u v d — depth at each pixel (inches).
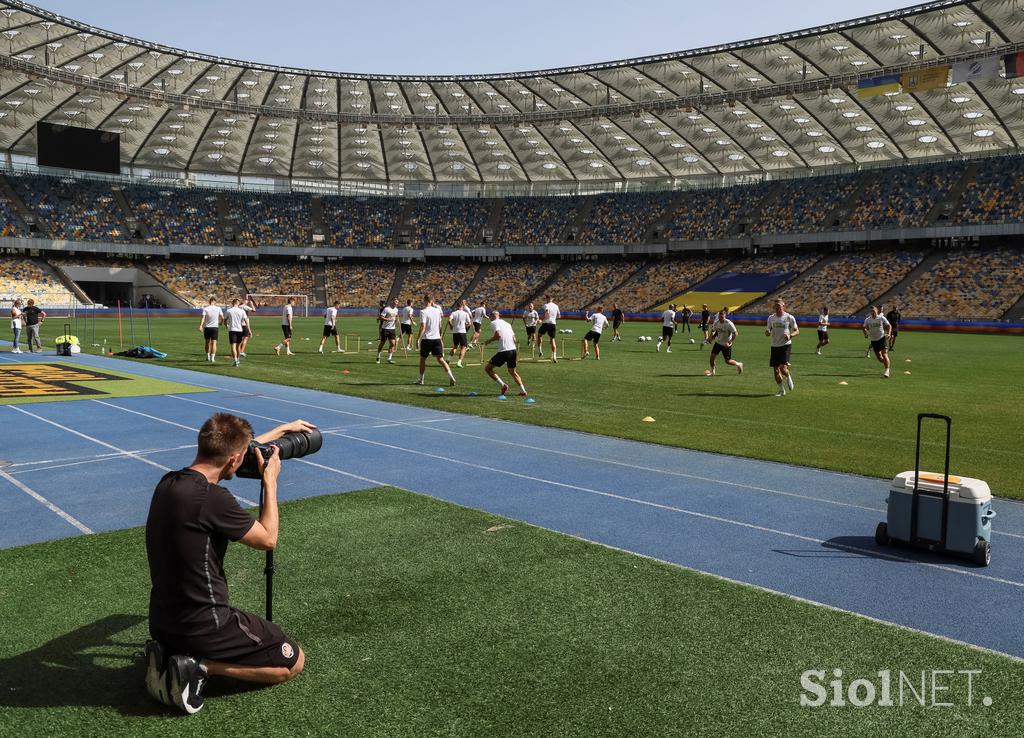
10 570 231.0
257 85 2342.5
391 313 946.7
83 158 2529.5
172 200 3093.0
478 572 234.5
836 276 2554.1
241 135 2785.4
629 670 175.2
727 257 2979.8
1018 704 163.5
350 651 182.1
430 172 3193.9
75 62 2084.2
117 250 2864.2
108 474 353.7
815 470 384.5
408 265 3294.8
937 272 2397.9
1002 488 350.3
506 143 2859.3
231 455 161.2
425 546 257.9
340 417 529.0
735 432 487.2
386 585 223.1
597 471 376.5
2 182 2817.4
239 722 152.1
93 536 263.7
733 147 2669.8
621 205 3171.8
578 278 3085.6
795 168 2861.7
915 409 594.2
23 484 334.3
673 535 277.7
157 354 949.8
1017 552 264.5
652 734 149.6
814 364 995.9
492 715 155.4
